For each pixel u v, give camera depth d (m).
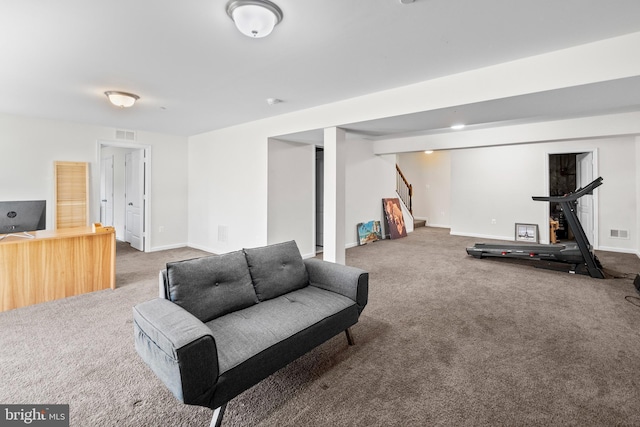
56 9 1.85
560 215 7.38
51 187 4.67
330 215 4.12
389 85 3.24
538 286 3.77
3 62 2.61
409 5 1.84
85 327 2.64
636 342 2.38
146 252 5.68
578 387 1.87
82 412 1.66
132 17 1.94
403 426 1.58
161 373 1.46
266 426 1.58
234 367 1.52
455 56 2.55
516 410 1.68
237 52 2.44
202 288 2.00
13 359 2.14
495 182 7.14
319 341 1.98
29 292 3.10
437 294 3.50
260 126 4.79
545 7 1.87
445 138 5.89
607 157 5.71
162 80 3.04
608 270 4.44
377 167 7.25
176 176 6.10
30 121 4.49
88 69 2.76
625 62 2.21
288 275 2.47
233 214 5.34
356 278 2.34
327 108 3.94
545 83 2.51
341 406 1.72
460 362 2.14
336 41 2.28
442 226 9.35
